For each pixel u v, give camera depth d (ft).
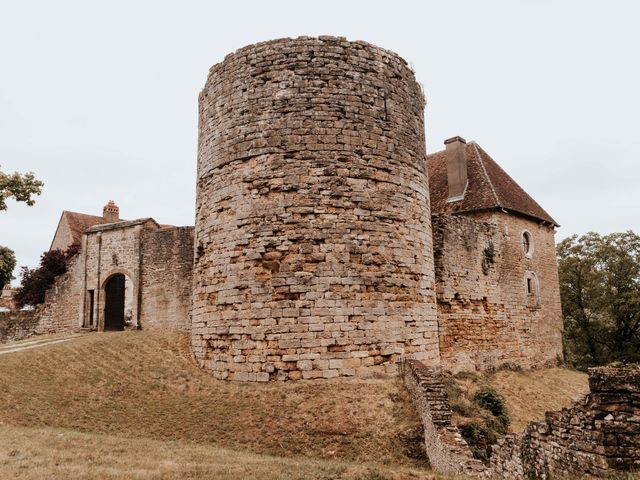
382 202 43.34
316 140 42.37
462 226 67.56
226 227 43.52
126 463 24.68
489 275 71.26
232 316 41.60
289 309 39.75
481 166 81.87
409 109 47.62
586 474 21.40
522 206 81.51
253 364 39.81
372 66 45.34
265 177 42.29
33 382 41.65
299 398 36.88
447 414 31.17
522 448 26.78
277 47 44.27
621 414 20.68
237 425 34.99
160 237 74.38
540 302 81.71
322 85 43.34
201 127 49.62
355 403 36.17
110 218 116.37
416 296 44.27
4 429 31.40
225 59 46.65
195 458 26.81
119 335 57.77
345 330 39.88
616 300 109.81
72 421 35.76
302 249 40.60
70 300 82.84
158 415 37.04
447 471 27.22
